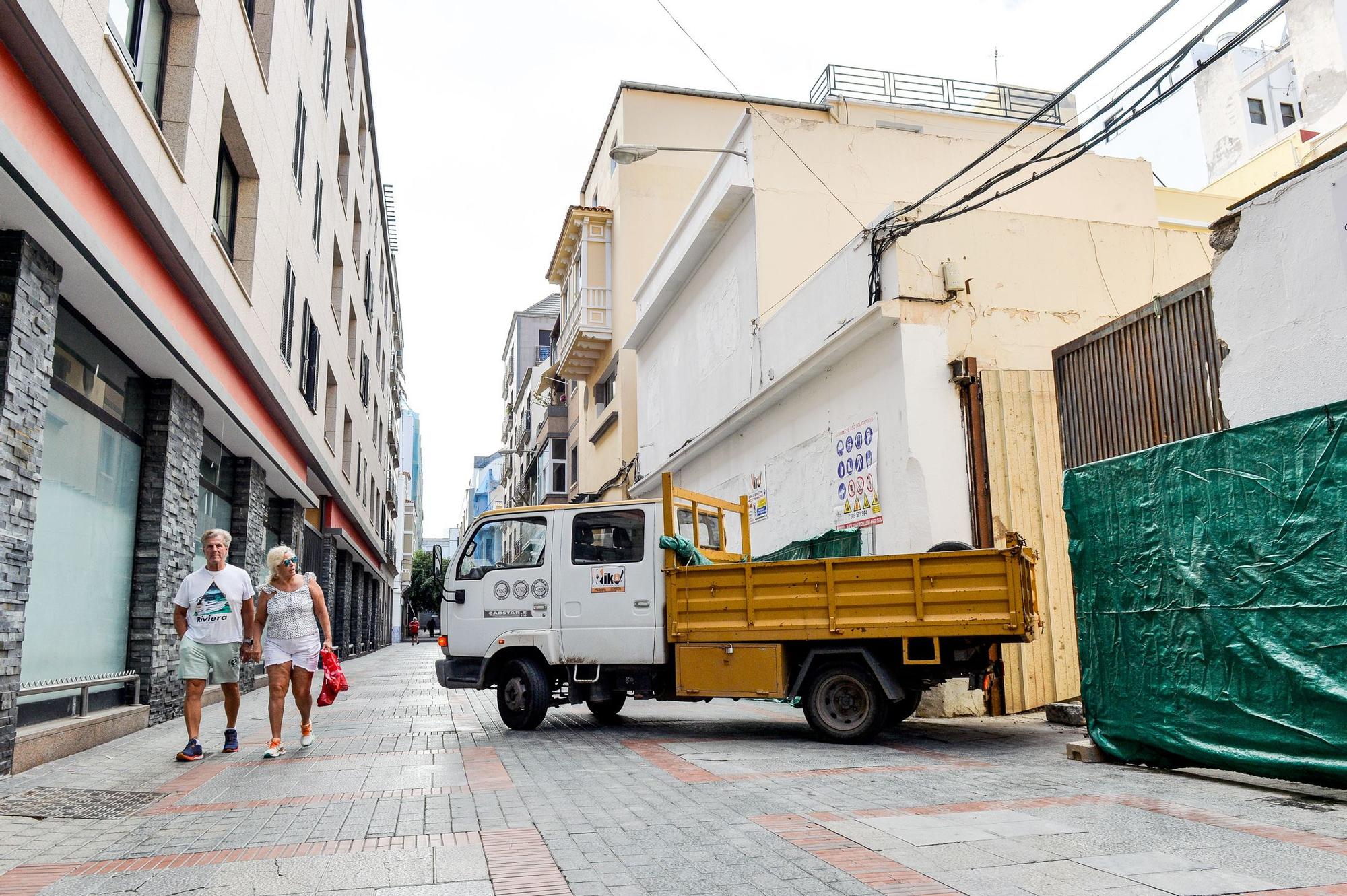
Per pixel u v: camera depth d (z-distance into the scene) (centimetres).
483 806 540
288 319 1512
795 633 820
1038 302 1074
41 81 588
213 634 748
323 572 2423
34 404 660
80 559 839
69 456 809
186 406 1069
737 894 364
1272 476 564
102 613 892
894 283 1043
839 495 1167
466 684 955
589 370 2872
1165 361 819
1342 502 523
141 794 588
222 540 767
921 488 989
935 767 665
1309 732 527
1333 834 441
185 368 973
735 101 2511
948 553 777
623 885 378
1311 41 2025
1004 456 1009
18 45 552
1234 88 2727
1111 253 1116
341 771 676
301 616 787
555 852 430
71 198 657
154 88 906
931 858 410
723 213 1584
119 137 689
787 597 834
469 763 709
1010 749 756
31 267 649
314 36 1734
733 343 1573
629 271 2469
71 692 804
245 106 1170
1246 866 388
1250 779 589
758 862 409
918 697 854
